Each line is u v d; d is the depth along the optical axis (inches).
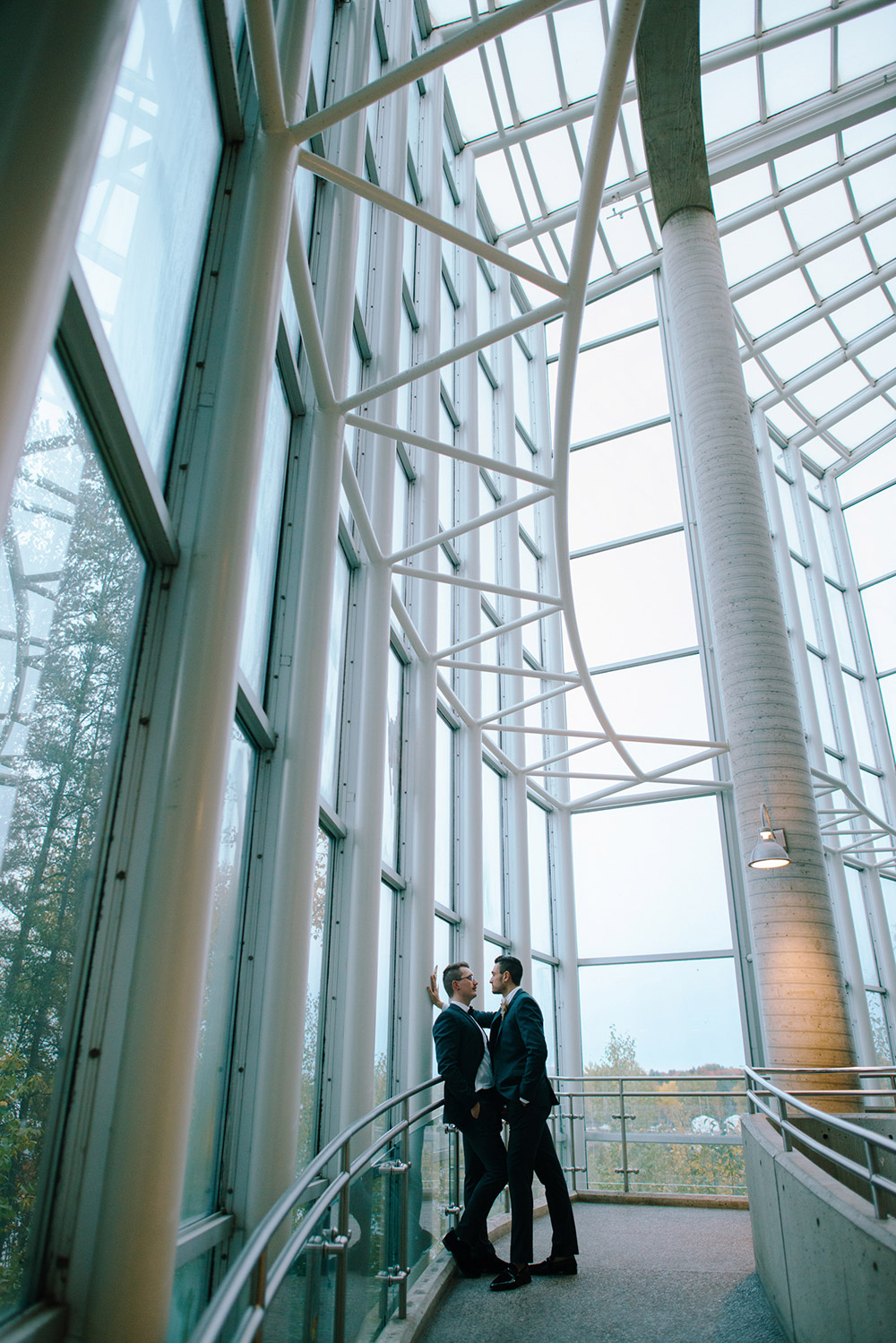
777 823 375.2
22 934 94.8
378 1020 310.5
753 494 424.5
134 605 129.2
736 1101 381.4
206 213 173.3
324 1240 119.5
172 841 115.7
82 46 80.3
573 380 241.4
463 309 597.6
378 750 278.4
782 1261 171.6
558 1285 199.8
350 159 300.2
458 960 418.0
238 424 143.7
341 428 234.2
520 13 162.6
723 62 605.9
